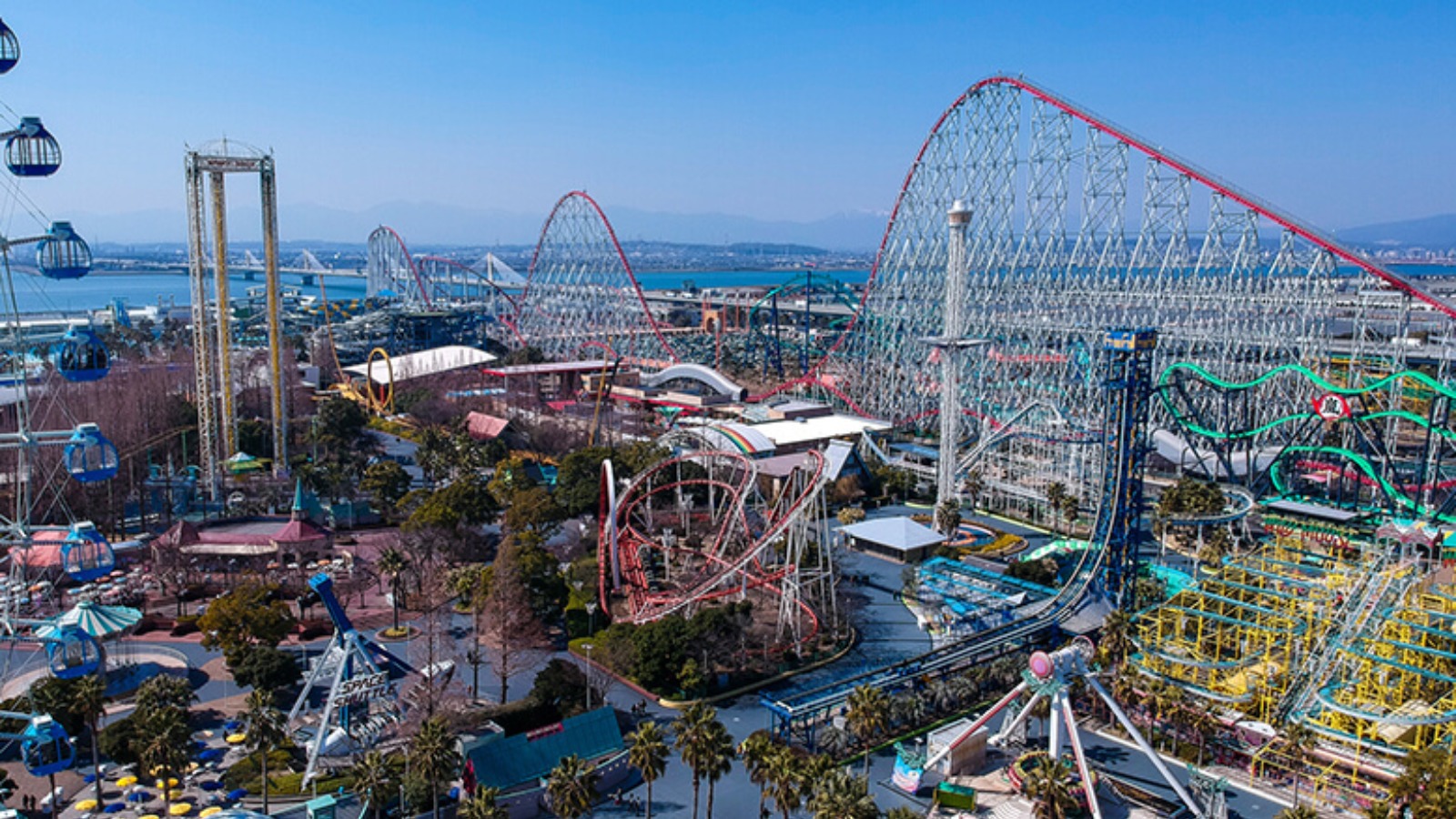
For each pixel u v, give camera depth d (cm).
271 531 15062
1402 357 18550
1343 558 14312
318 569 14400
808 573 13425
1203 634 11706
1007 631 11794
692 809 8881
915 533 16350
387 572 13125
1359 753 9431
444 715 9162
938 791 8906
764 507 16888
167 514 17225
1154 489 19475
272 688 10788
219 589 14138
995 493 19262
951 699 10669
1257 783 9412
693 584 13362
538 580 12850
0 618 10750
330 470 18800
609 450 19712
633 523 16512
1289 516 16112
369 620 13250
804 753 9662
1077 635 12000
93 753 8988
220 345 19512
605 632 12488
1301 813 7688
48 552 13362
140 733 8581
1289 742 9206
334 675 10862
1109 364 13125
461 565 14350
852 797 7356
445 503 15425
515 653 11900
